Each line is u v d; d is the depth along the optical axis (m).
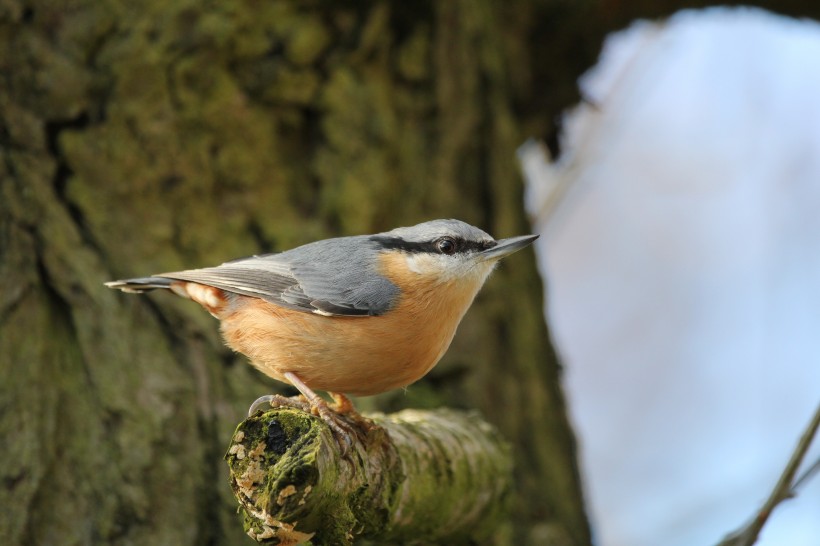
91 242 9.23
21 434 8.14
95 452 8.31
